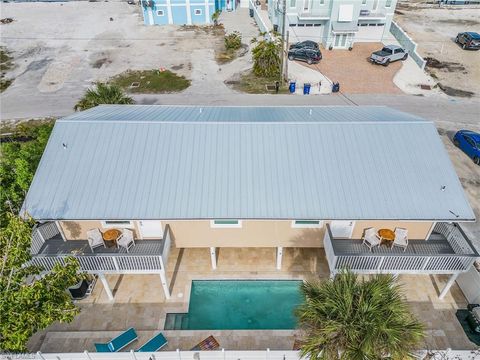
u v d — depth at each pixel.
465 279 16.44
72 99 32.16
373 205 14.87
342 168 15.81
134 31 47.06
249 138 16.62
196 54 40.56
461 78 35.16
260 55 34.72
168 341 15.03
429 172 15.70
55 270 12.00
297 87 33.59
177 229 15.90
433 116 29.47
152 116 18.34
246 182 15.44
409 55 39.06
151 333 15.37
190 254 18.53
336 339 10.85
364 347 10.24
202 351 13.38
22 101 31.95
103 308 16.30
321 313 11.26
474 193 22.28
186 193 15.11
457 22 48.88
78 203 14.78
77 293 16.27
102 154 16.03
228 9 53.94
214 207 14.79
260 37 44.16
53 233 16.41
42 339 15.14
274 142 16.53
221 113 19.52
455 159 25.08
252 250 18.70
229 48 41.50
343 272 12.30
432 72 36.19
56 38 44.91
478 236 19.70
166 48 42.12
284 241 16.50
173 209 14.73
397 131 16.88
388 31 42.19
